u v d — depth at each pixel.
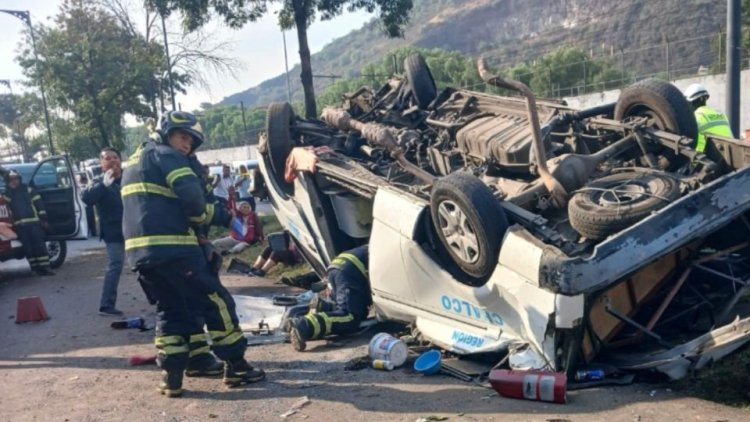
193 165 5.41
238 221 12.16
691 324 5.40
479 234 4.89
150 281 5.15
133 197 5.14
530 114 5.27
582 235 4.95
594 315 4.91
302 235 7.98
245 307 7.62
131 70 24.53
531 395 4.54
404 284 5.89
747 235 5.34
